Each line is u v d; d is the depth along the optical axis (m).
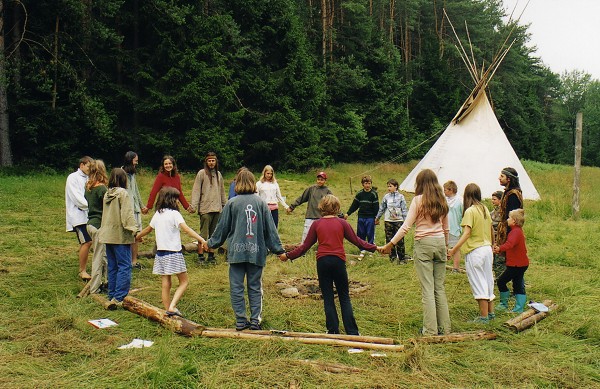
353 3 34.28
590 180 23.44
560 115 70.56
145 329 5.07
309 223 9.05
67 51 20.20
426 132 39.75
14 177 17.09
